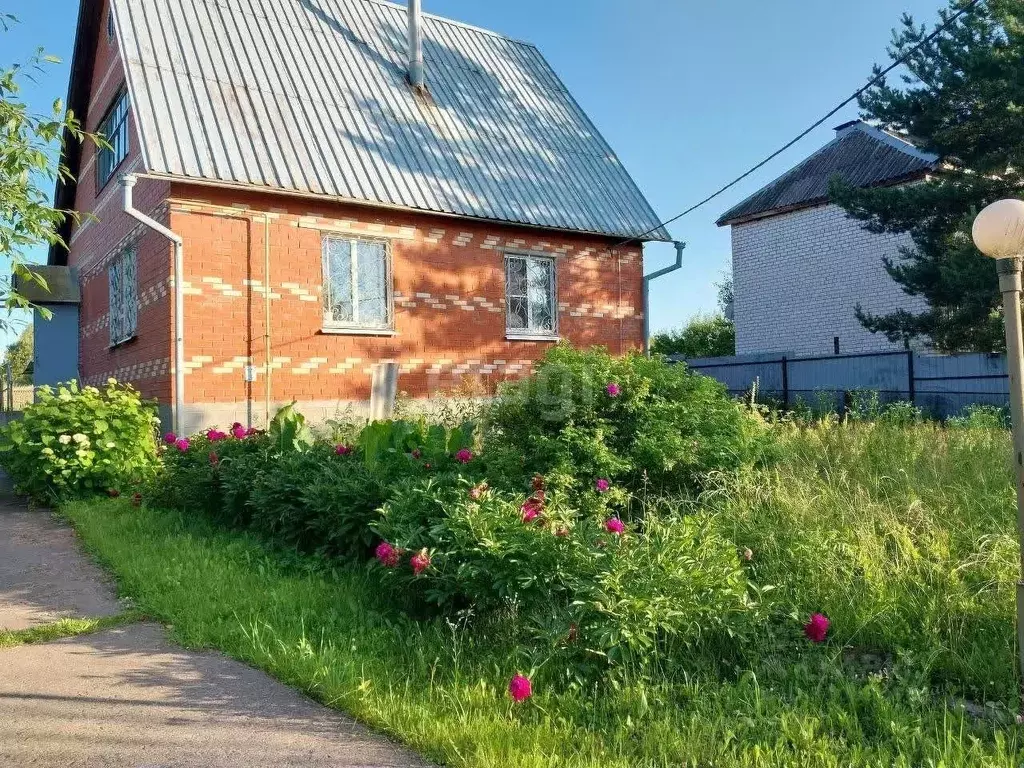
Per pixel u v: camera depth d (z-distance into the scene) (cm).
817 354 2131
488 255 1256
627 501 577
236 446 724
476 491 452
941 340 1463
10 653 398
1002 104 1308
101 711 325
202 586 491
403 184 1167
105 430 838
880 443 724
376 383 1130
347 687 337
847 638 384
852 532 479
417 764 279
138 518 698
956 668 350
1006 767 263
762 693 325
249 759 282
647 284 1443
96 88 1413
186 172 972
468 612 399
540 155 1420
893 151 1991
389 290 1155
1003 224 313
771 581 436
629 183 1487
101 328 1362
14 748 293
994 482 574
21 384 2894
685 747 281
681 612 350
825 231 2103
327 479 591
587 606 349
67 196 1648
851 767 269
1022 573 318
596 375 620
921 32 1412
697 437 615
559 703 323
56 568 573
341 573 529
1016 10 1280
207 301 998
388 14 1498
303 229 1077
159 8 1164
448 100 1401
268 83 1176
